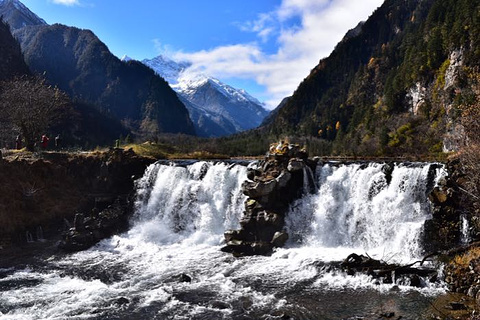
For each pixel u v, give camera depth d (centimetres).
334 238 3394
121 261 3100
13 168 4225
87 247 3522
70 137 14012
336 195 3600
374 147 12050
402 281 2473
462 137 3141
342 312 2102
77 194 4603
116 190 4769
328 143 15575
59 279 2694
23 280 2672
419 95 14000
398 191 3347
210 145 10812
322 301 2250
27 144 5916
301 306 2188
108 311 2144
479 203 2672
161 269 2880
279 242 3234
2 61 16175
